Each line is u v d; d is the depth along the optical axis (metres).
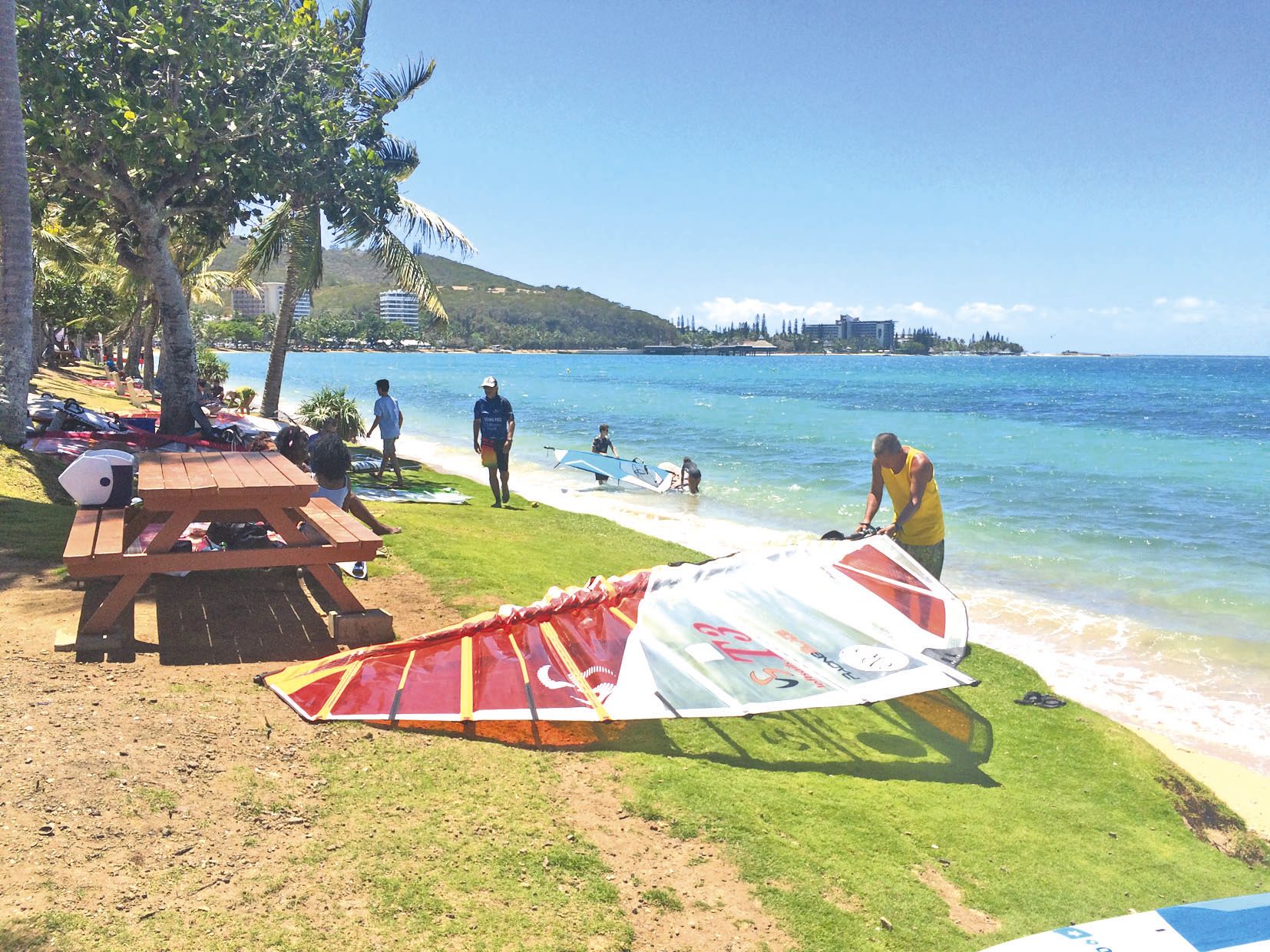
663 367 171.88
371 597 7.11
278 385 22.22
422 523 10.55
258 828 3.65
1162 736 6.57
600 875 3.67
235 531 7.00
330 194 15.78
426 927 3.20
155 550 5.48
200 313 80.12
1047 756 5.74
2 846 3.24
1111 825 4.93
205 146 13.12
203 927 3.02
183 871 3.30
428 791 4.13
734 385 82.06
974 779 5.28
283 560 5.74
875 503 7.11
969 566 12.09
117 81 12.69
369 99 16.53
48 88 11.57
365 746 4.47
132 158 11.92
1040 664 8.10
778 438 29.67
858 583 6.27
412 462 18.41
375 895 3.33
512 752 4.65
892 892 3.88
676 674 5.35
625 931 3.34
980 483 20.19
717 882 3.76
